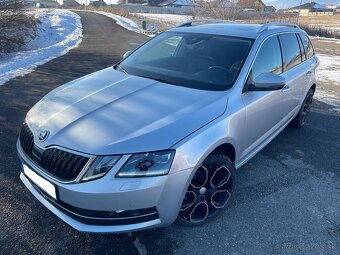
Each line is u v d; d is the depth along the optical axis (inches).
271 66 148.2
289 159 169.6
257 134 139.8
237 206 126.3
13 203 120.3
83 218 90.4
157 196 90.2
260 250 104.8
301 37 195.6
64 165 90.2
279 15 1601.9
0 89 262.2
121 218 89.6
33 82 290.5
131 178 87.4
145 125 95.9
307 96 207.9
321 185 145.9
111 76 136.4
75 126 96.9
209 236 109.4
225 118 108.7
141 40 686.5
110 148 88.0
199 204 108.7
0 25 507.5
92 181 86.4
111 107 105.7
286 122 185.0
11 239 103.0
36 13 1092.5
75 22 1069.1
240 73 125.3
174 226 112.9
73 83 134.0
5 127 186.1
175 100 110.7
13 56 432.5
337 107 269.6
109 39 684.7
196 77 129.3
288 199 133.3
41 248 100.3
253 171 154.4
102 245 102.7
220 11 1306.6
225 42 141.8
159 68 139.7
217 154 108.6
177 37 155.9
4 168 142.9
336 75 411.5
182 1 3238.2
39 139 98.0
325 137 202.7
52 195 93.9
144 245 103.6
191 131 97.0
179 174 92.3
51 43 634.2
